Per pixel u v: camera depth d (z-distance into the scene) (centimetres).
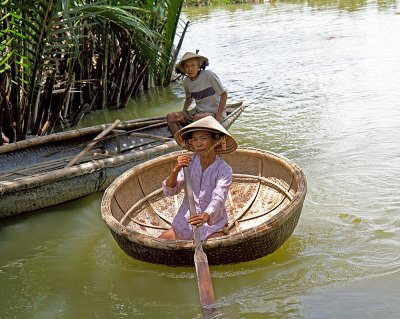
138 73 932
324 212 468
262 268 384
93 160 533
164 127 701
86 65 848
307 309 334
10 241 454
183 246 357
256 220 454
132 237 369
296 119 744
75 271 402
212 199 387
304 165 574
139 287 373
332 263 386
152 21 930
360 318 321
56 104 802
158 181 488
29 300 368
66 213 503
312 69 1031
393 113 729
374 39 1254
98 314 347
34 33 684
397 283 355
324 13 1762
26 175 549
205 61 645
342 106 785
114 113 881
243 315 332
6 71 671
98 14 688
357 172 545
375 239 416
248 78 1009
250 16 1839
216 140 400
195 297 358
